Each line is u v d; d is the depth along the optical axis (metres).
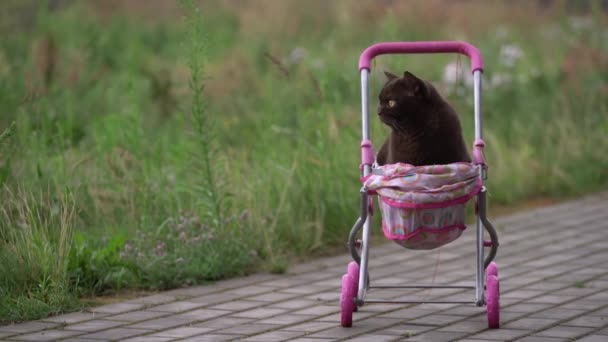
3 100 11.46
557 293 7.77
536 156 12.99
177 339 6.57
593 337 6.39
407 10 20.28
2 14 17.58
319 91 11.06
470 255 9.40
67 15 20.17
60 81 14.52
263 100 13.95
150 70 16.25
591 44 17.34
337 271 8.87
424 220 6.56
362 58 7.16
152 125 13.00
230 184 9.62
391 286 7.07
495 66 16.22
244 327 6.89
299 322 7.02
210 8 22.72
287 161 10.68
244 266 8.81
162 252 8.53
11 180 9.16
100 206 9.37
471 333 6.58
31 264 7.80
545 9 22.34
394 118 6.79
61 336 6.67
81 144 11.49
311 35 20.77
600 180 13.04
